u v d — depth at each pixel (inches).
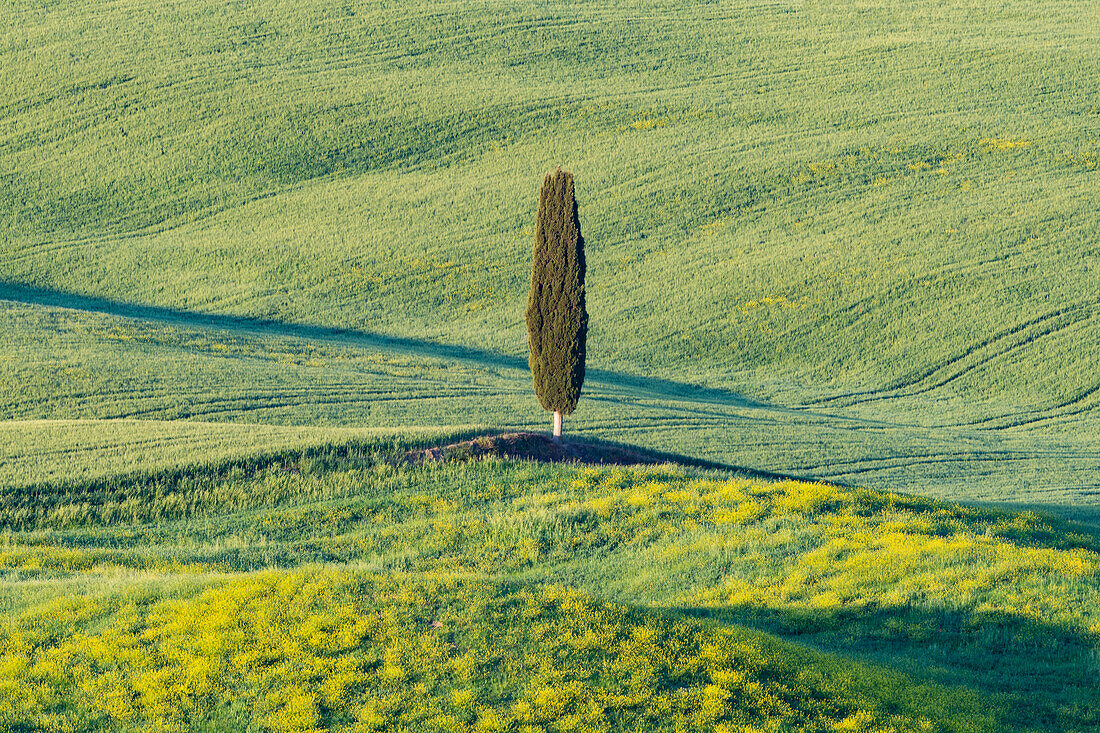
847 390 5575.8
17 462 2874.0
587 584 2208.4
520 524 2491.4
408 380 4916.3
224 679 1539.1
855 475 4037.9
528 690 1526.8
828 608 1963.6
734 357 5935.0
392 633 1656.0
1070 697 1610.5
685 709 1503.4
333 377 4832.7
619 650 1635.1
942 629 1862.7
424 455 2925.7
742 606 2003.0
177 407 4092.0
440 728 1444.4
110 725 1434.5
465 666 1578.5
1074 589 1951.3
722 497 2620.6
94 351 4776.1
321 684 1533.0
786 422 4827.8
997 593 1950.1
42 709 1460.4
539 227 3034.0
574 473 2817.4
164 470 2797.7
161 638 1636.3
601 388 5201.8
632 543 2402.8
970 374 5654.5
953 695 1583.4
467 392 4768.7
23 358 4505.4
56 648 1606.8
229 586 1804.9
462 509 2618.1
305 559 2337.6
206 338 5413.4
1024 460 4407.0
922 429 4953.3
